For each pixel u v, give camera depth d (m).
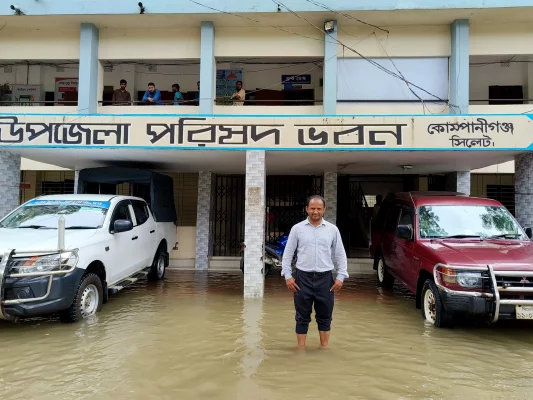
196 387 3.81
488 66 12.66
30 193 13.82
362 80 10.58
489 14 10.01
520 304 5.05
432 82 10.51
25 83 13.26
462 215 6.88
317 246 4.73
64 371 4.14
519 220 8.47
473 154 8.32
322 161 9.45
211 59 10.62
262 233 7.89
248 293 7.73
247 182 7.97
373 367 4.34
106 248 6.43
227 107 10.91
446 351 4.85
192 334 5.43
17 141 8.22
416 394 3.72
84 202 7.08
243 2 10.18
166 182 10.05
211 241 11.73
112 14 10.32
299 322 4.86
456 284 5.32
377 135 7.90
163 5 10.23
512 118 7.80
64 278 5.36
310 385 3.88
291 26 10.79
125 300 7.38
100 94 11.12
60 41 11.07
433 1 9.84
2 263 5.02
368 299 7.76
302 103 13.23
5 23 10.77
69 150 8.43
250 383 3.91
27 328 5.55
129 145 8.12
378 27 10.58
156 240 8.91
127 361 4.43
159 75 13.50
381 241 9.00
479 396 3.69
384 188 13.05
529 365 4.45
